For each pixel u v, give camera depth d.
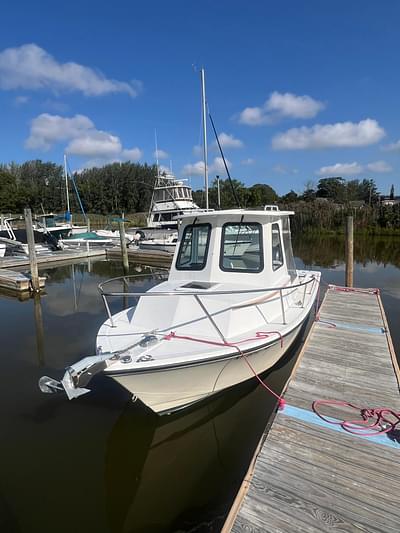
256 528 2.37
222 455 3.87
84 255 19.28
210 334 4.14
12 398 4.91
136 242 21.20
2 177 64.19
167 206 22.59
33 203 66.12
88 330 7.77
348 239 10.46
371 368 4.56
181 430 4.25
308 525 2.38
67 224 27.81
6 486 3.38
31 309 9.61
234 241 5.05
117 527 3.00
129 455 3.83
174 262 5.39
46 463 3.68
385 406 3.70
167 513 3.15
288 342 5.11
